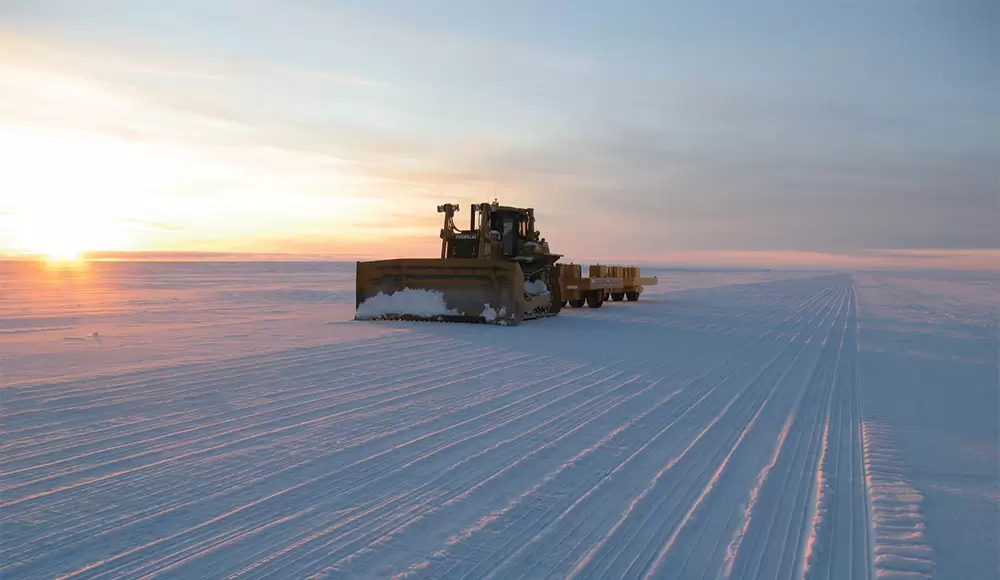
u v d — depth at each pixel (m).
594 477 5.50
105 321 17.91
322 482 5.26
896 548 4.23
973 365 12.21
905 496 5.17
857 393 9.41
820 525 4.59
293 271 82.88
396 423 7.11
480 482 5.32
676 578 3.80
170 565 3.82
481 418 7.39
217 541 4.16
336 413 7.50
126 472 5.40
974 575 3.89
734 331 17.58
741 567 3.95
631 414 7.74
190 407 7.67
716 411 8.03
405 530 4.38
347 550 4.07
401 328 16.20
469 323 17.55
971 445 6.70
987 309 27.97
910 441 6.83
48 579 3.63
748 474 5.66
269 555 3.97
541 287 20.89
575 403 8.25
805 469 5.84
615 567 3.91
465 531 4.38
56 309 21.89
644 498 5.04
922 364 12.30
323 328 16.14
